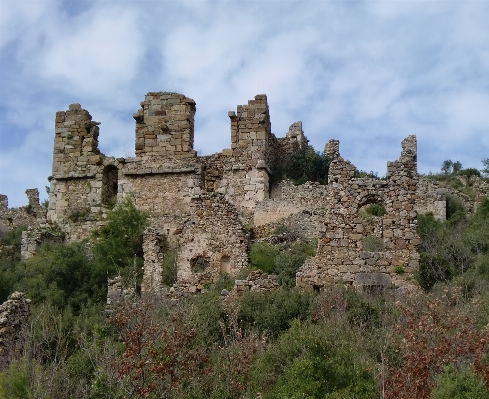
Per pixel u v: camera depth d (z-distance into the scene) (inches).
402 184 1143.0
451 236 1425.9
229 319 951.6
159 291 1229.1
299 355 796.0
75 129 1802.4
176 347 788.0
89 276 1327.5
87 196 1749.5
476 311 893.8
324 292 1039.0
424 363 721.0
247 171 1694.1
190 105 1761.8
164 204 1697.8
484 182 2011.6
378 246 1122.0
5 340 865.5
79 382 780.0
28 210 2199.8
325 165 1825.8
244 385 773.3
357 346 815.1
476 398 663.1
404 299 992.2
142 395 725.3
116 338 933.2
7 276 1273.4
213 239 1325.0
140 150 1748.3
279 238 1440.7
